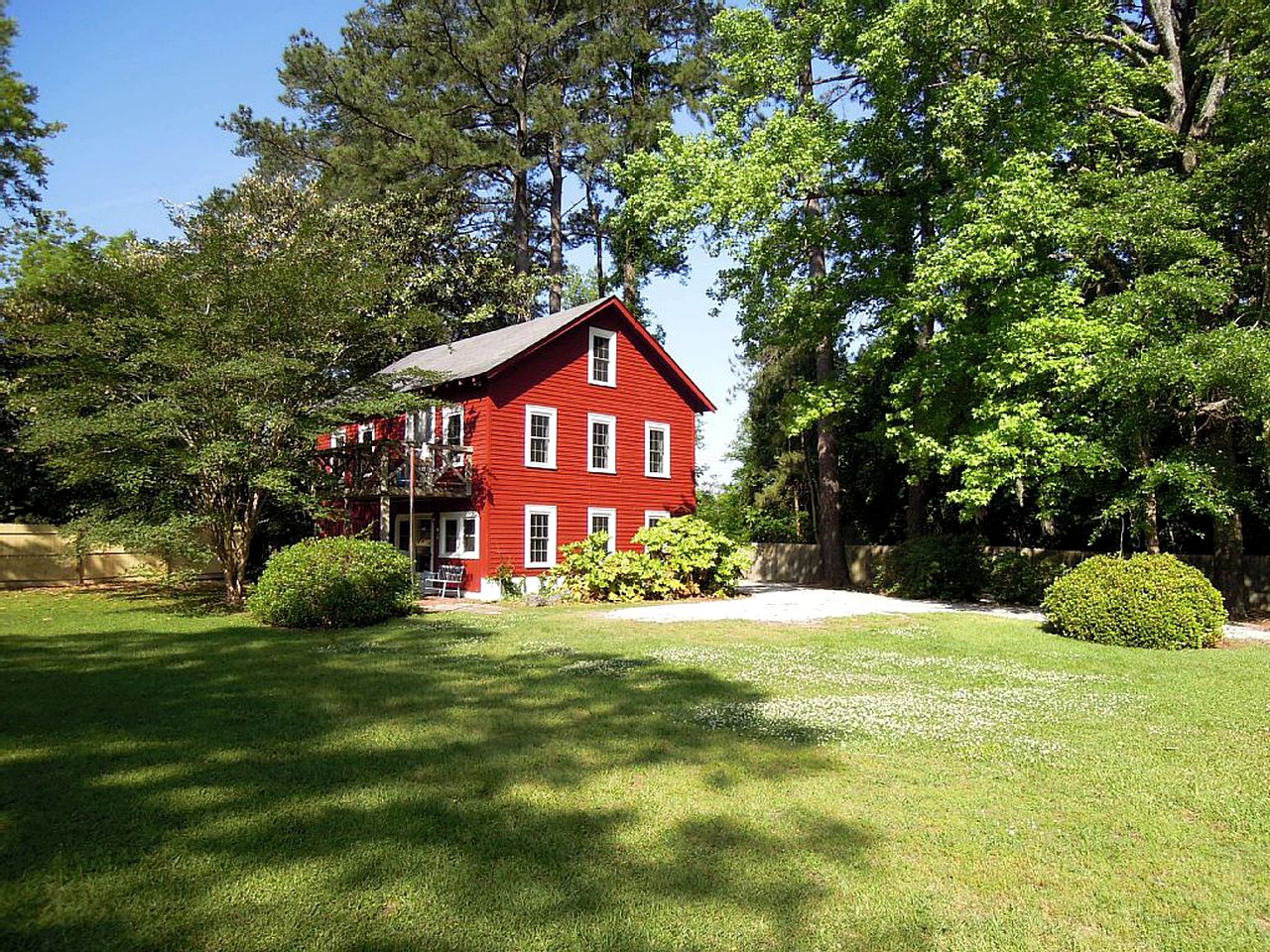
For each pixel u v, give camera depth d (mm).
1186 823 4852
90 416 14969
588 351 23844
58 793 5125
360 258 22859
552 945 3400
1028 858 4344
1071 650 11852
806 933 3533
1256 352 13047
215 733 6672
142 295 16281
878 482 30656
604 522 24016
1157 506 16438
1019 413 15883
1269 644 12984
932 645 12242
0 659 10344
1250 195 15914
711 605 19016
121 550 24438
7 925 3490
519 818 4797
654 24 32781
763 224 20234
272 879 3959
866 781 5535
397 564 15234
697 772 5723
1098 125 17938
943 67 18297
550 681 8977
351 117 31016
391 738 6562
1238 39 15953
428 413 23016
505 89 31031
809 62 21391
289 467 16672
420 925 3543
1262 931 3617
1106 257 18281
